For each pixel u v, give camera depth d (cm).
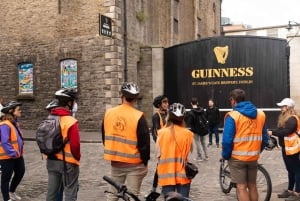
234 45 2130
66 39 2108
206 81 2170
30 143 1741
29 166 1229
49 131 585
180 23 2889
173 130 552
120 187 354
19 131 797
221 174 885
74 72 2105
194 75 2189
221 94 2145
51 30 2144
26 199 845
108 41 2020
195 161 1295
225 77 2139
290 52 2108
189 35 3084
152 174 1088
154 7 2466
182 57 2211
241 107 636
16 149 780
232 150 639
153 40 2444
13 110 785
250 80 2109
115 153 579
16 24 2228
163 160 551
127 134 573
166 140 550
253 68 2103
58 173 597
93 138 1800
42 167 1211
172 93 2228
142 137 571
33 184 987
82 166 1217
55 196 602
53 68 2147
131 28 2164
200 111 1283
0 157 767
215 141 1788
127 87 580
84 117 2069
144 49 2236
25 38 2211
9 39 2247
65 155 588
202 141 1302
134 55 2181
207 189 922
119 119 577
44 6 2156
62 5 2116
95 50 2047
